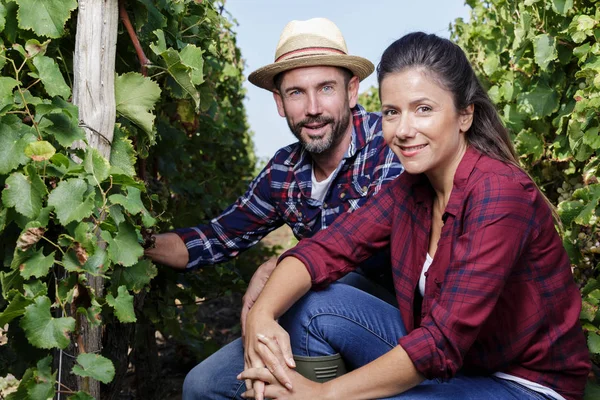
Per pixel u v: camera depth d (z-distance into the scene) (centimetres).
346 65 256
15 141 166
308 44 256
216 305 550
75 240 168
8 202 161
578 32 281
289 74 256
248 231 277
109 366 172
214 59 380
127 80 198
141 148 231
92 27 185
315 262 215
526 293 190
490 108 198
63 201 165
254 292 244
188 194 396
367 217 223
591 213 253
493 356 195
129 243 185
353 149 261
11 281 166
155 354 332
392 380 181
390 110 193
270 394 196
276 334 200
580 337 200
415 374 181
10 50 181
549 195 336
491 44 387
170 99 281
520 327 191
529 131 325
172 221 368
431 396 189
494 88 356
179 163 388
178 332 326
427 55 187
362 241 221
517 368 196
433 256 208
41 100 174
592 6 297
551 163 327
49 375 167
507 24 357
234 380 225
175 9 253
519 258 188
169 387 377
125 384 365
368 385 183
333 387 187
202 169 449
